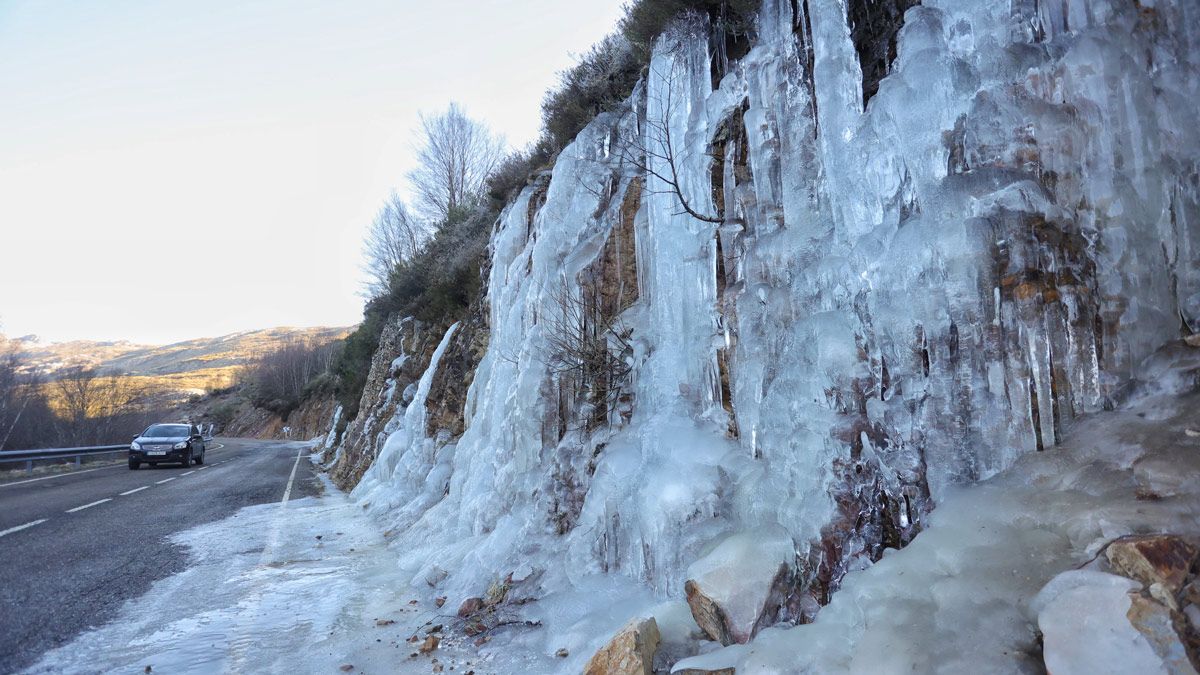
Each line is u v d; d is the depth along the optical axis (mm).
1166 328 2605
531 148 11594
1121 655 1663
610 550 4340
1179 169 2748
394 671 3611
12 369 33469
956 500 2512
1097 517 2041
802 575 2971
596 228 6586
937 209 2910
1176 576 1706
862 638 2211
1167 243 2684
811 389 3350
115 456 22266
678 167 5305
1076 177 2770
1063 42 2930
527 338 6594
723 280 4672
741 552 3123
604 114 7426
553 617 4020
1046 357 2551
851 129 3621
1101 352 2602
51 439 31188
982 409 2658
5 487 12391
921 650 2002
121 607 4820
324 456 25797
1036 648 1862
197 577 5844
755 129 4328
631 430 5020
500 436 6844
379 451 14766
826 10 3760
